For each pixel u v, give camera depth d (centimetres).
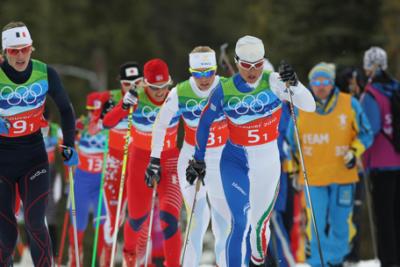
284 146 2589
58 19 10844
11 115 2052
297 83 2053
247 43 2042
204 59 2166
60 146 2147
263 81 2078
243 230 2069
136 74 2631
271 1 7275
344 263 2716
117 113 2370
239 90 2080
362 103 2752
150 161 2241
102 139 2806
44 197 2070
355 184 2641
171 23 11950
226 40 11762
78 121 2830
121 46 11112
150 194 2447
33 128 2078
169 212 2347
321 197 2611
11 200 2056
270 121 2106
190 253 2250
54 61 10525
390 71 6006
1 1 10662
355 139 2611
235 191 2097
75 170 2855
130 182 2448
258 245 2125
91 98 2739
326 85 2578
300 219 3183
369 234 5247
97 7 11288
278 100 2103
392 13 6034
